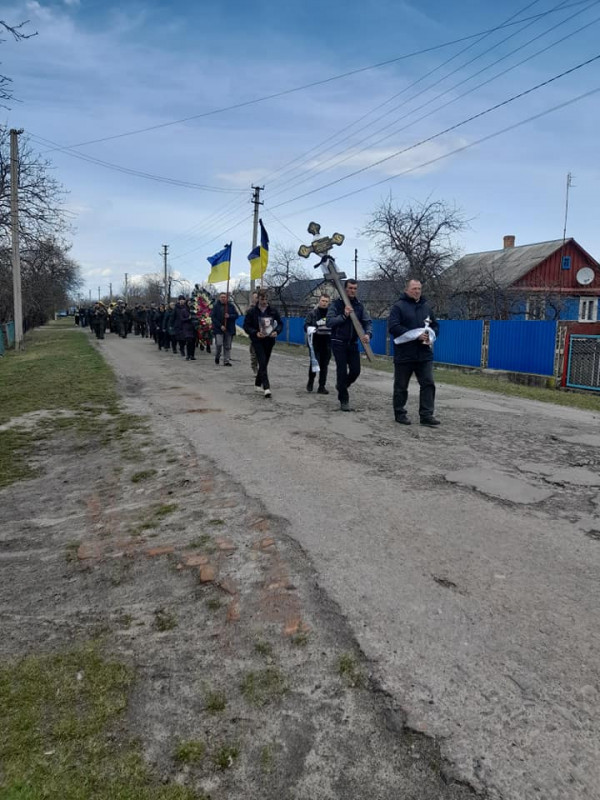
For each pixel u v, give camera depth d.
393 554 3.42
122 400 9.02
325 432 6.66
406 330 6.97
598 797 1.79
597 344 11.65
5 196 22.47
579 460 5.50
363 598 2.94
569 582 3.09
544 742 2.00
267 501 4.32
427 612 2.80
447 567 3.26
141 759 1.97
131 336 34.09
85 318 59.22
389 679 2.33
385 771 1.90
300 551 3.47
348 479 4.85
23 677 2.41
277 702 2.23
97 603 3.02
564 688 2.26
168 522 4.02
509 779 1.86
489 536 3.69
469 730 2.06
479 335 15.65
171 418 7.51
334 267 7.90
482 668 2.39
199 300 20.83
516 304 29.34
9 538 3.92
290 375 12.91
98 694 2.30
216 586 3.12
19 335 23.81
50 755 1.98
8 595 3.14
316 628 2.69
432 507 4.20
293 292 49.00
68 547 3.73
